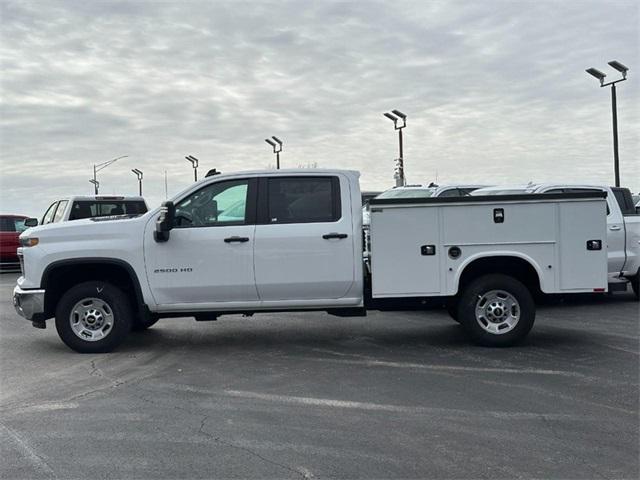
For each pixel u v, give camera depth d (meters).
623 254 10.62
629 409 5.23
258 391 5.86
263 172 7.46
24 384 6.18
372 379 6.23
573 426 4.83
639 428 4.78
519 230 7.25
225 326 9.34
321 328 9.09
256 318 10.05
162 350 7.69
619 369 6.50
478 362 6.86
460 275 7.33
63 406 5.46
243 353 7.48
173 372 6.61
